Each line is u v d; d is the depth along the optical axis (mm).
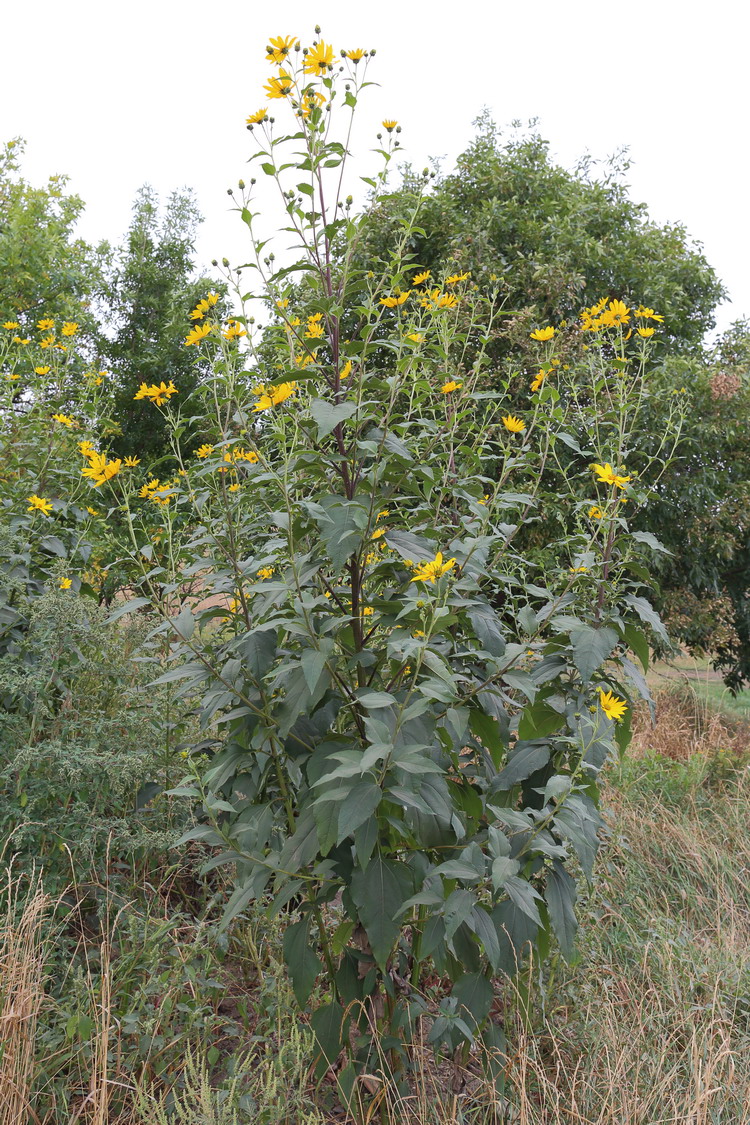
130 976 2219
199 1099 1771
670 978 2531
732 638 7734
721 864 3564
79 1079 1948
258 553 2250
